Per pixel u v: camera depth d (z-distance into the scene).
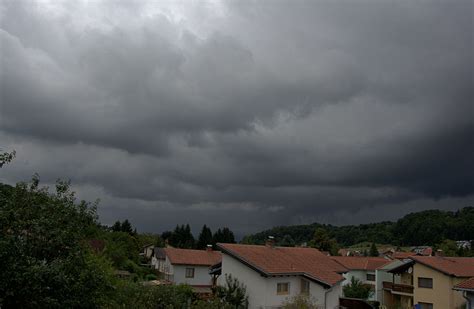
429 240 124.88
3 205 13.42
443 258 45.09
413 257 45.00
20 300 11.99
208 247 64.75
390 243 143.50
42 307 12.12
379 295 54.53
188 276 59.19
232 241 113.94
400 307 43.94
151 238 103.69
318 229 100.12
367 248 136.25
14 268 11.68
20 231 13.08
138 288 21.58
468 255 76.81
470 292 31.33
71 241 14.00
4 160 13.98
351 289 51.66
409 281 47.78
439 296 41.69
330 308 36.84
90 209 15.37
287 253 39.41
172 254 60.84
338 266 41.72
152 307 21.30
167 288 22.67
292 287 34.03
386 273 54.97
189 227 121.19
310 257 41.12
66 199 15.11
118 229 107.38
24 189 14.35
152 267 69.56
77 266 13.72
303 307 29.67
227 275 34.44
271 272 31.53
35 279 11.77
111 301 18.75
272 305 32.25
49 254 13.56
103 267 20.20
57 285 12.55
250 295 32.94
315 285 35.09
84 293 13.54
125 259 59.00
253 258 33.50
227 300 31.53
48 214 14.16
